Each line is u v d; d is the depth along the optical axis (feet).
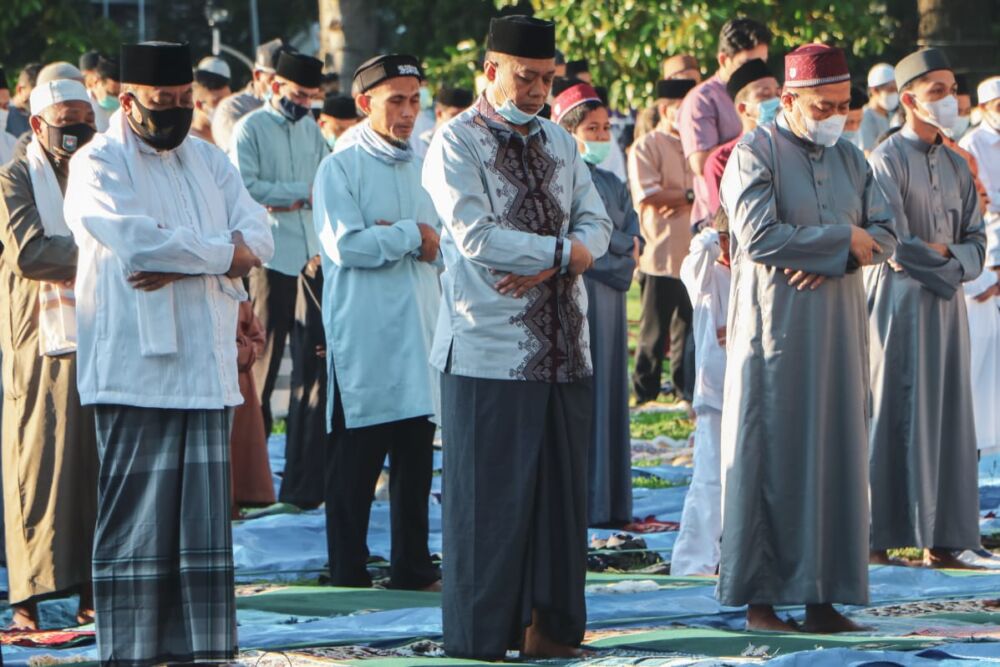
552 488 46.70
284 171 83.30
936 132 62.49
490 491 46.21
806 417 50.16
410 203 61.05
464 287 46.50
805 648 46.57
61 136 51.16
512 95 46.60
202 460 43.73
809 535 49.98
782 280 50.39
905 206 62.13
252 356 73.20
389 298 59.88
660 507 75.10
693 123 84.53
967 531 63.26
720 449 61.11
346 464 59.72
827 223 50.67
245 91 95.76
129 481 43.62
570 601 46.73
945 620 52.13
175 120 44.34
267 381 84.84
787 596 50.26
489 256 45.62
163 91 43.98
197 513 43.55
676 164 98.17
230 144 84.07
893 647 46.32
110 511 43.62
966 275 62.08
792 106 51.19
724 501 51.31
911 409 62.28
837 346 50.42
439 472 86.12
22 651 49.24
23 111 90.89
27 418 52.26
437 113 94.89
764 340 50.44
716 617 52.80
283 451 91.56
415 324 59.72
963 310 63.36
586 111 67.77
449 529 46.68
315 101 107.34
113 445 43.75
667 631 49.42
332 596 57.41
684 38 131.64
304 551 67.26
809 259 49.73
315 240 84.33
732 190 51.13
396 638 49.65
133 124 44.52
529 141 47.21
